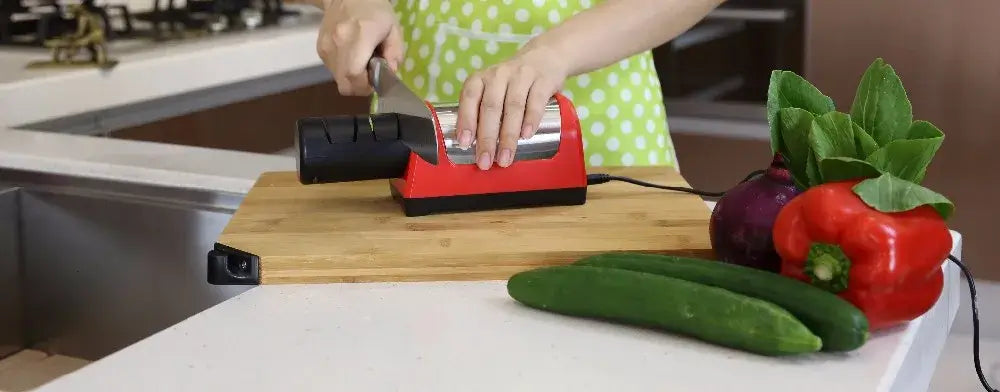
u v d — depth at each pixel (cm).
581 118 137
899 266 73
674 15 118
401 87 105
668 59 267
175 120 193
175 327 80
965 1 234
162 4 250
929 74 241
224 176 128
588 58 112
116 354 75
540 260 92
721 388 69
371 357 74
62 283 136
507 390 69
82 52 198
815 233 75
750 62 258
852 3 245
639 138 139
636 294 76
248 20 227
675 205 106
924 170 78
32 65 180
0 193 133
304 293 88
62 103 171
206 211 125
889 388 70
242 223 101
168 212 127
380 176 104
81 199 132
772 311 72
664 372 71
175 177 128
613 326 79
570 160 106
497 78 104
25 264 137
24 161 136
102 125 182
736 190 87
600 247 93
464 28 139
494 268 92
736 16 256
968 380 219
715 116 263
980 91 237
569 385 69
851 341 71
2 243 134
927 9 238
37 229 135
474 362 73
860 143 78
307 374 71
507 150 103
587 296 79
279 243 95
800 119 82
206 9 233
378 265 91
